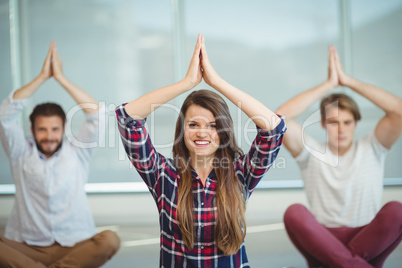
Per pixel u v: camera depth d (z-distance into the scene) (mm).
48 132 2680
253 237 3482
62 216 2588
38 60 4676
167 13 4648
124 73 4672
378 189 2684
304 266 2738
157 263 2834
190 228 1414
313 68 4590
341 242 2494
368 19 4543
